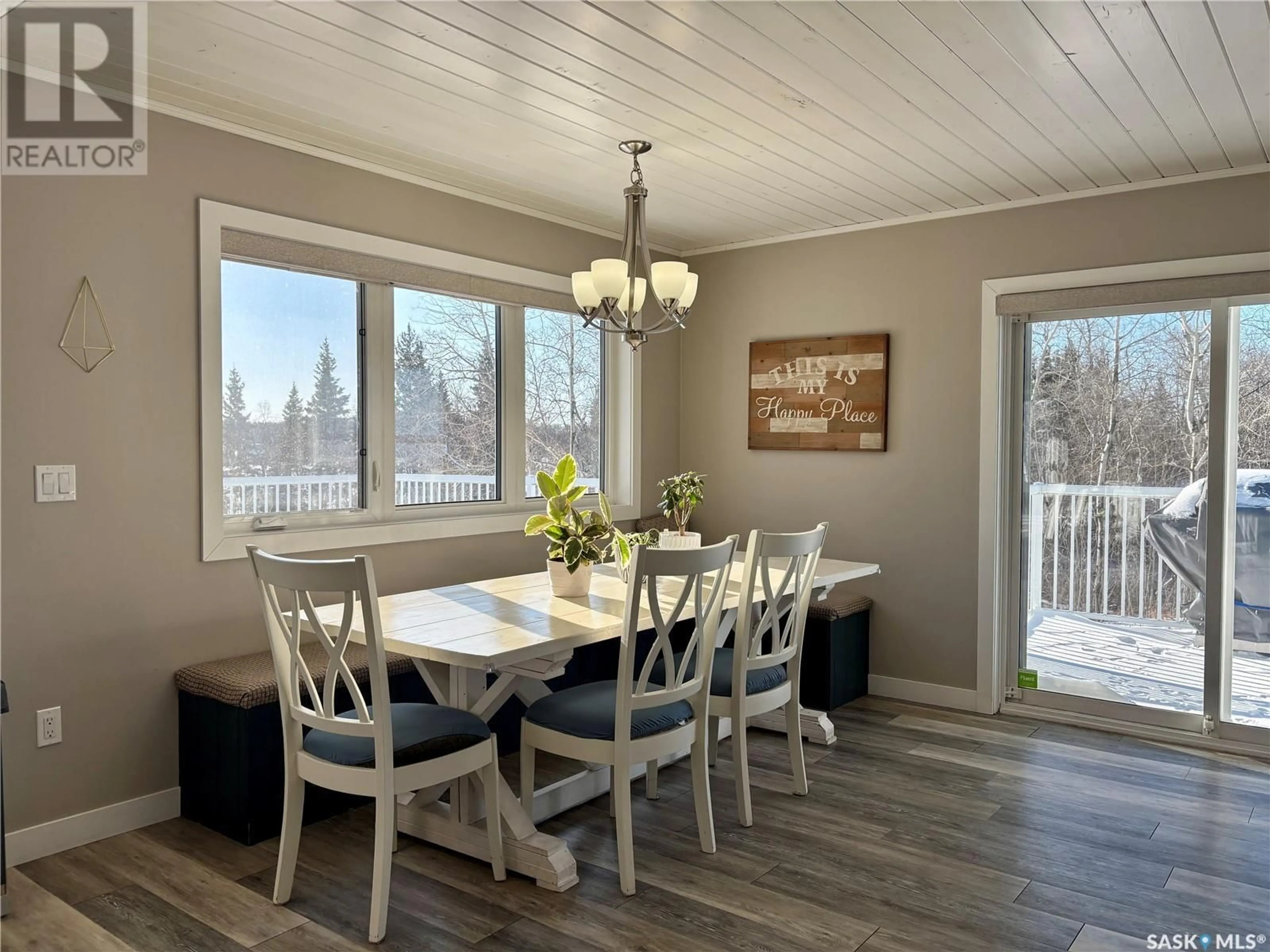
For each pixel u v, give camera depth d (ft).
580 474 15.57
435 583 12.71
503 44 8.24
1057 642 13.67
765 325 16.05
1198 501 12.51
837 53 8.41
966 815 9.94
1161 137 10.68
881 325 14.76
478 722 8.36
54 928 7.58
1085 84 9.12
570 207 14.02
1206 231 12.03
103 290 9.25
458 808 9.00
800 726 10.57
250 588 10.64
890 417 14.70
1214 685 12.34
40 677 8.91
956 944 7.33
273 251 10.68
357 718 8.34
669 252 16.84
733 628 13.29
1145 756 11.94
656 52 8.40
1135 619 13.05
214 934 7.47
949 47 8.27
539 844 8.38
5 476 8.62
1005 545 13.94
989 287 13.70
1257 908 7.93
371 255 11.73
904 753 12.01
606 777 10.44
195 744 9.71
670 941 7.36
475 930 7.52
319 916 7.76
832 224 15.01
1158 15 7.64
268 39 8.14
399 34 8.04
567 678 13.25
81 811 9.23
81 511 9.16
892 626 14.75
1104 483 13.24
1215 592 12.29
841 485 15.23
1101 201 12.78
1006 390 13.85
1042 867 8.70
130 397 9.49
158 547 9.77
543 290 14.32
